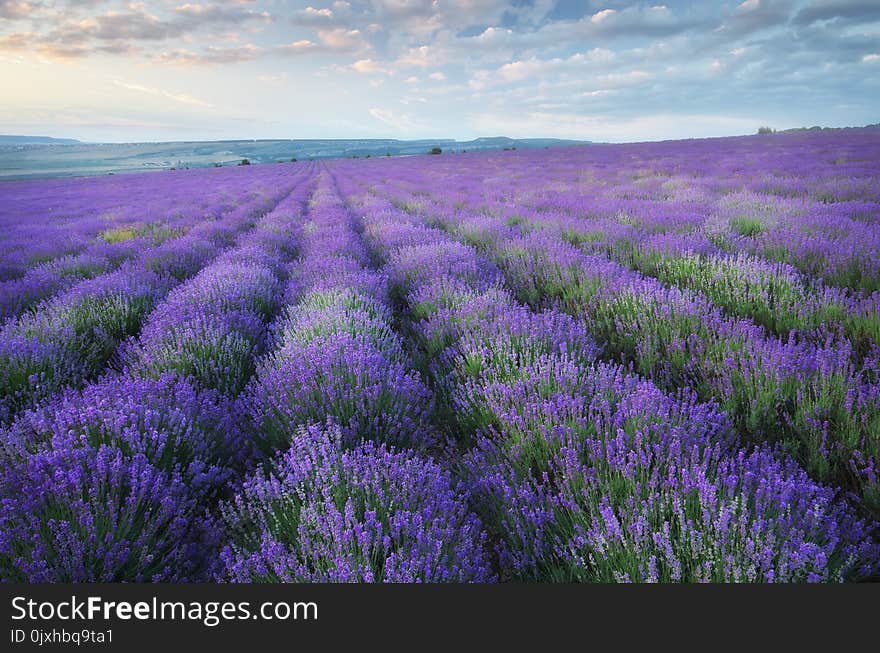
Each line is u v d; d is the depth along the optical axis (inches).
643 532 78.8
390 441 126.2
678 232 327.0
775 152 994.1
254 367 178.1
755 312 183.0
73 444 101.7
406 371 174.2
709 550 74.6
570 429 107.3
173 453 109.4
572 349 158.2
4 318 231.5
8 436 100.0
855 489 97.8
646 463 93.5
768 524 78.6
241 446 131.2
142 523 88.7
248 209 714.8
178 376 145.9
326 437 106.9
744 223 326.6
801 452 110.2
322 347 156.2
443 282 237.8
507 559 89.4
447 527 85.4
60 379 155.9
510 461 110.1
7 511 80.6
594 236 337.4
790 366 125.7
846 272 200.2
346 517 82.8
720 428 110.7
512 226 433.7
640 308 185.5
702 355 146.3
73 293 239.8
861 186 428.5
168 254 360.2
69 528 79.0
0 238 507.5
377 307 226.7
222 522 100.2
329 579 74.8
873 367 123.6
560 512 91.0
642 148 1622.8
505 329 170.9
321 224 521.7
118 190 1368.1
